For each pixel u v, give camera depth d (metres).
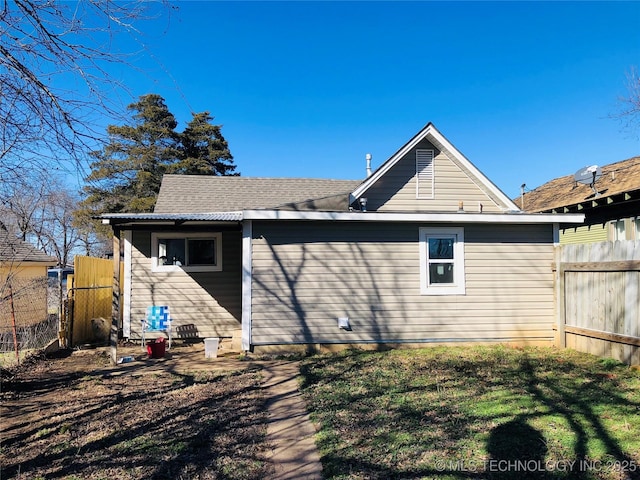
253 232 9.11
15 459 4.18
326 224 9.29
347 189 14.80
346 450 4.21
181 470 3.91
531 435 4.40
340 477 3.70
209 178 14.67
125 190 22.06
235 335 11.39
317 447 4.36
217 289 11.66
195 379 7.18
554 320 9.56
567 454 3.96
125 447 4.42
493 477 3.61
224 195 13.72
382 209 12.02
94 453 4.29
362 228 9.37
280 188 14.50
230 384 6.82
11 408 5.71
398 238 9.45
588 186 13.92
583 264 8.59
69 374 7.64
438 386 6.31
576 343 8.88
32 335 9.88
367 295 9.30
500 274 9.61
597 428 4.52
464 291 9.50
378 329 9.29
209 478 3.78
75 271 10.91
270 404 5.80
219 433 4.78
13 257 7.12
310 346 9.09
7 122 3.80
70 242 29.05
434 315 9.43
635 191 10.31
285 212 8.84
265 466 3.99
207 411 5.51
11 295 7.18
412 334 9.37
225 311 11.65
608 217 12.19
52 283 12.45
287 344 9.07
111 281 13.62
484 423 4.78
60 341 10.30
